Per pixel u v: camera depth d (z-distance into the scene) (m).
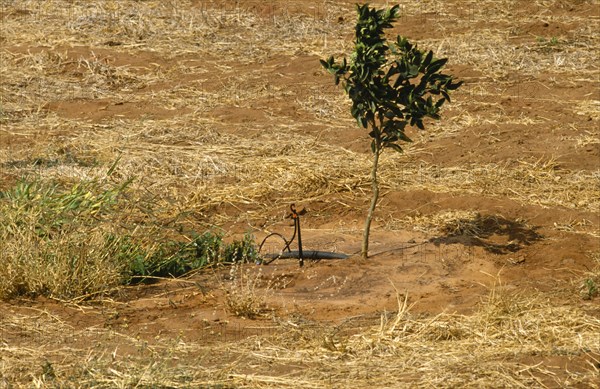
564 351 14.26
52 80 31.66
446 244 19.91
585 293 16.80
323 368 13.84
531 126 27.42
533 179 23.64
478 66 32.75
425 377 13.41
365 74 18.70
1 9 38.59
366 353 14.40
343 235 20.89
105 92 30.89
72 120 28.14
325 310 16.48
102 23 37.28
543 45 34.88
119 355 14.21
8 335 15.03
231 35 36.59
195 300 16.97
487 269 18.58
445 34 36.38
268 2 39.84
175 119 28.20
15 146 25.80
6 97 29.88
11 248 17.05
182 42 35.69
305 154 25.50
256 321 15.90
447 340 14.95
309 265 18.95
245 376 13.42
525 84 31.02
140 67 33.06
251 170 24.33
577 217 21.12
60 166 24.22
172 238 19.94
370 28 18.75
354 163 24.69
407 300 16.89
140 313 16.25
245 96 30.41
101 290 16.94
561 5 39.31
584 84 31.05
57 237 17.45
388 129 19.27
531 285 17.41
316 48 35.12
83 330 15.39
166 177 23.88
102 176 23.50
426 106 19.02
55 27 36.78
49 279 16.70
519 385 13.15
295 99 30.12
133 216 20.48
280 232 21.12
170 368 13.67
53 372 13.43
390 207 22.12
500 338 14.88
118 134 26.86
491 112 28.61
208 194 22.83
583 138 26.36
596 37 35.78
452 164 24.75
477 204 21.81
